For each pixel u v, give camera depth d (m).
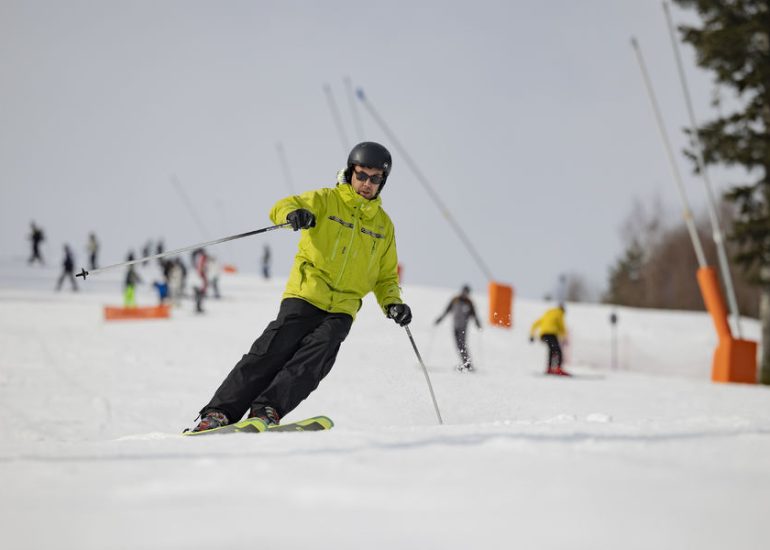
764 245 47.72
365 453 6.20
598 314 70.88
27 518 4.54
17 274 80.38
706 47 47.22
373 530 4.17
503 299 44.59
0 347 35.16
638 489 5.08
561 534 4.13
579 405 23.19
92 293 68.88
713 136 46.91
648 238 136.00
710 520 4.42
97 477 5.58
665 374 47.25
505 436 7.01
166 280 61.97
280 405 10.42
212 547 3.89
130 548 3.93
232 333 45.94
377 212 11.41
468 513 4.50
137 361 32.47
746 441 6.76
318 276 11.00
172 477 5.50
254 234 11.45
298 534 4.09
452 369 34.66
